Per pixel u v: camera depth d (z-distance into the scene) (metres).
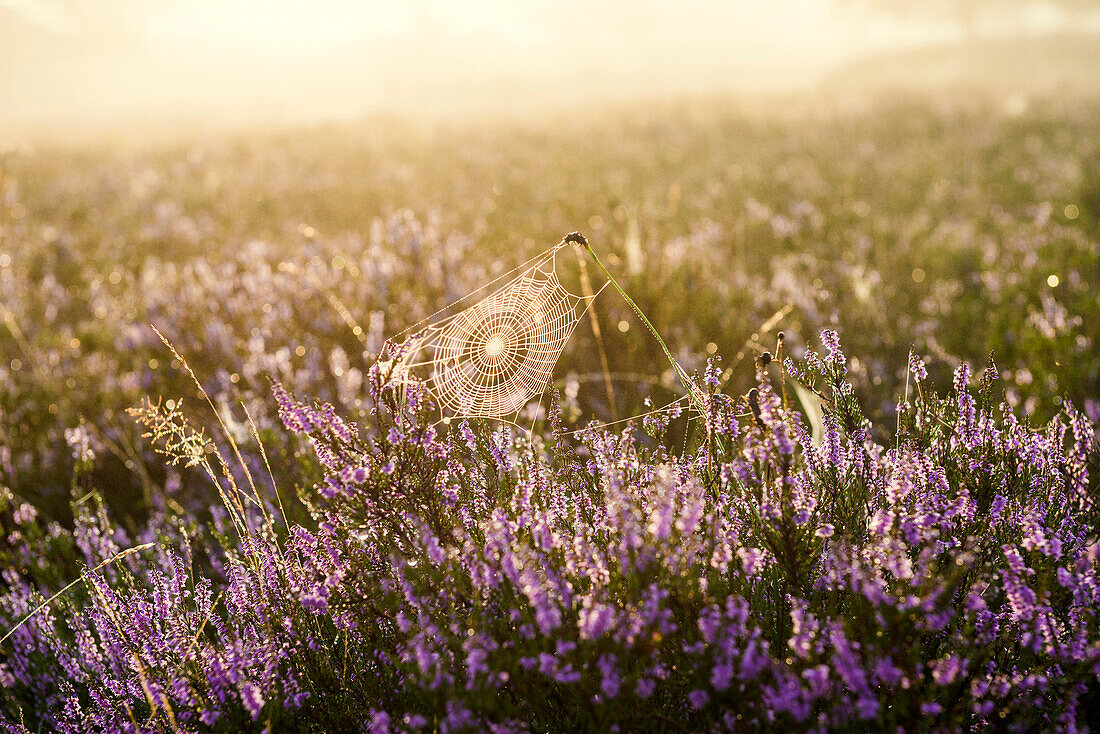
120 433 4.24
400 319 4.92
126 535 3.60
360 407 3.73
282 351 4.37
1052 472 2.23
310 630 2.19
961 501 1.97
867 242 8.24
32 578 3.26
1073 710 1.62
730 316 5.23
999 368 4.50
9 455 4.26
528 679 1.73
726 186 12.84
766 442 1.86
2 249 8.87
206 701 1.97
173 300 5.62
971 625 1.77
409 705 1.96
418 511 2.06
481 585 1.89
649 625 1.62
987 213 10.31
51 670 2.59
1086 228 8.70
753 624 1.86
